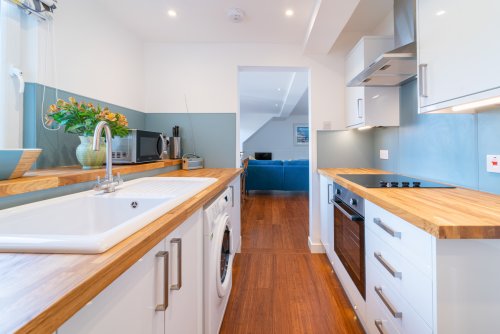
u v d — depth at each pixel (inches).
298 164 246.8
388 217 45.8
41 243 22.6
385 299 46.6
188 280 41.1
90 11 78.4
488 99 39.0
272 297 75.2
